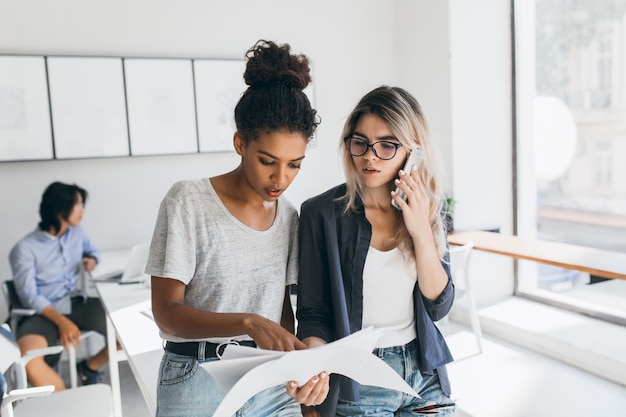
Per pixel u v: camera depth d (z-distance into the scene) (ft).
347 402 4.28
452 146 13.80
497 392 9.93
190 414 3.51
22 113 11.70
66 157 12.12
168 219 3.45
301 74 3.46
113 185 12.70
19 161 11.77
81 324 10.66
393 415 4.39
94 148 12.34
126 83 12.50
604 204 11.98
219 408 2.86
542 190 13.71
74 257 10.80
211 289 3.53
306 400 3.47
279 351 3.10
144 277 9.29
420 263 4.19
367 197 4.37
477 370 10.94
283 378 3.23
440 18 13.80
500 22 13.96
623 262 9.59
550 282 13.93
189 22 13.10
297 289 4.32
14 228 11.96
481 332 13.07
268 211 3.78
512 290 14.58
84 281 11.63
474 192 14.11
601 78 11.77
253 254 3.62
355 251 4.27
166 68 12.82
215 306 3.54
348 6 14.80
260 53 3.42
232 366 3.02
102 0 12.30
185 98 13.05
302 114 3.35
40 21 11.84
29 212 12.04
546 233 13.71
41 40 11.89
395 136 4.05
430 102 14.40
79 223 11.27
